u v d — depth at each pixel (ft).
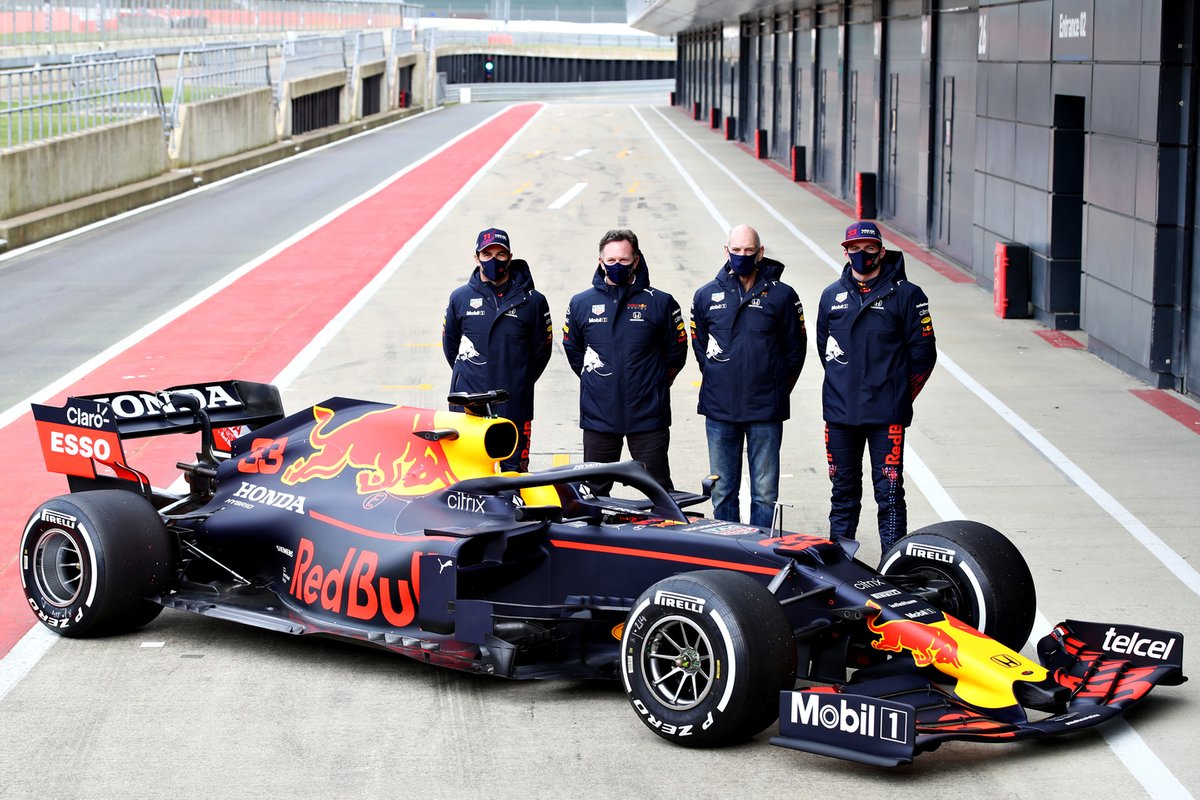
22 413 37.63
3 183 73.67
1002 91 54.49
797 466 31.91
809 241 71.00
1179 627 21.75
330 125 160.45
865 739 16.19
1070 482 30.53
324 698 19.47
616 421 25.04
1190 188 38.19
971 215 62.59
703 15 151.23
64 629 21.71
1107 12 42.39
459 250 67.87
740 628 16.93
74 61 89.92
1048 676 18.17
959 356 44.68
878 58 80.89
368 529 20.99
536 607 19.72
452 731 18.26
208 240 73.77
